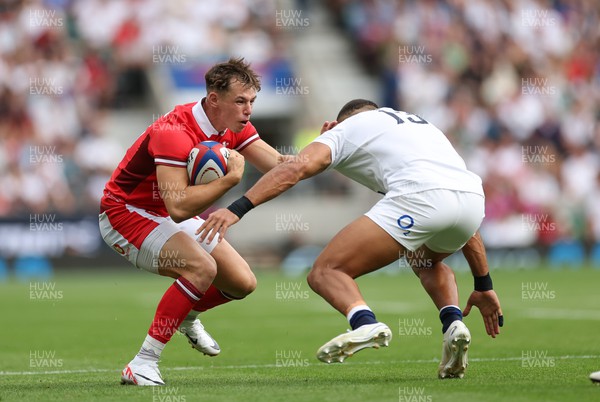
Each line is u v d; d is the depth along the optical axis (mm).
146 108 84562
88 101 81500
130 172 20391
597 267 79438
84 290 60344
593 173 87938
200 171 19297
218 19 85500
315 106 86312
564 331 32250
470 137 85750
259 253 78062
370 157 19109
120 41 83625
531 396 16312
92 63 82500
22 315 43625
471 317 38625
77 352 28656
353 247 18438
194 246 19984
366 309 17969
